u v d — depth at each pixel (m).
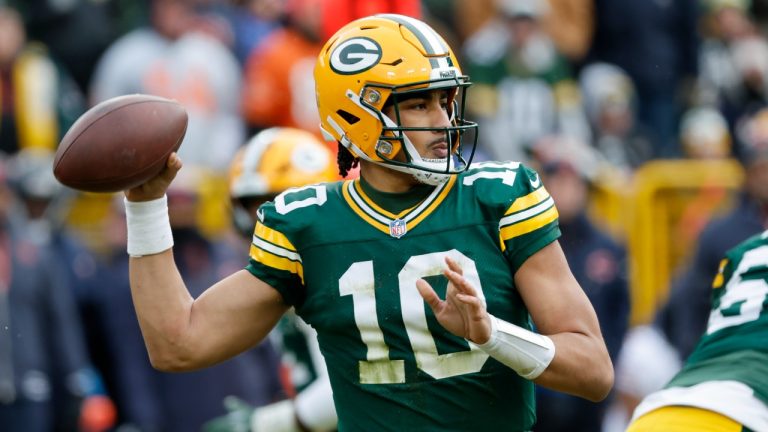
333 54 12.74
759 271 13.02
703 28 39.34
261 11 32.16
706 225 27.81
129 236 12.45
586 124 34.16
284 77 29.81
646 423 12.57
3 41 28.30
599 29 37.19
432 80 12.31
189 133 29.70
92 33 31.64
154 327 12.39
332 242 12.45
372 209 12.47
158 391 25.00
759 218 27.05
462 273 11.98
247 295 12.56
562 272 12.25
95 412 24.77
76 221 27.81
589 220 27.75
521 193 12.33
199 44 30.17
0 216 24.41
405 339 12.27
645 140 36.16
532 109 32.78
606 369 12.02
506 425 12.38
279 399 24.64
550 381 11.85
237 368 24.27
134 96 12.45
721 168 33.44
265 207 12.73
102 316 25.45
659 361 26.77
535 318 12.19
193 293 25.03
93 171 12.04
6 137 28.36
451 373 12.23
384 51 12.44
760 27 42.47
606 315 27.34
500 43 33.16
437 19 36.72
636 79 37.09
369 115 12.43
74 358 24.95
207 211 28.34
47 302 24.81
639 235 32.31
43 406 24.61
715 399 12.34
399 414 12.34
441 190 12.47
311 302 12.56
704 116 34.66
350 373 12.52
